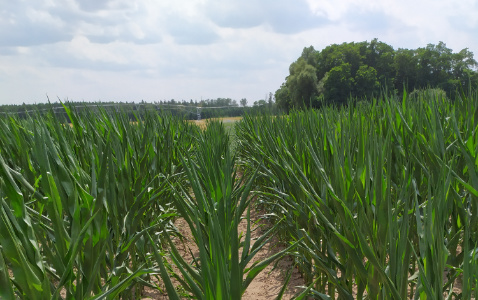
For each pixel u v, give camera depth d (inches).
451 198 111.5
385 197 92.8
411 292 119.3
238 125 578.6
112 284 103.8
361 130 108.7
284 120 274.5
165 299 169.0
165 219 195.3
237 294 75.4
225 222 104.6
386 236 92.6
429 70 3444.9
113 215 129.0
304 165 152.9
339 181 111.4
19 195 74.6
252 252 107.9
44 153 85.9
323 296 110.8
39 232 95.0
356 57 3366.1
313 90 2817.4
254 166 301.0
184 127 359.6
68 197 89.7
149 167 191.2
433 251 75.7
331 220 113.6
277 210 230.5
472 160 110.0
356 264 94.3
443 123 164.9
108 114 207.8
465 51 3417.8
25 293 68.6
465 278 70.5
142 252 149.8
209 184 132.3
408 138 149.4
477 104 143.6
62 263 81.1
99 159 138.4
